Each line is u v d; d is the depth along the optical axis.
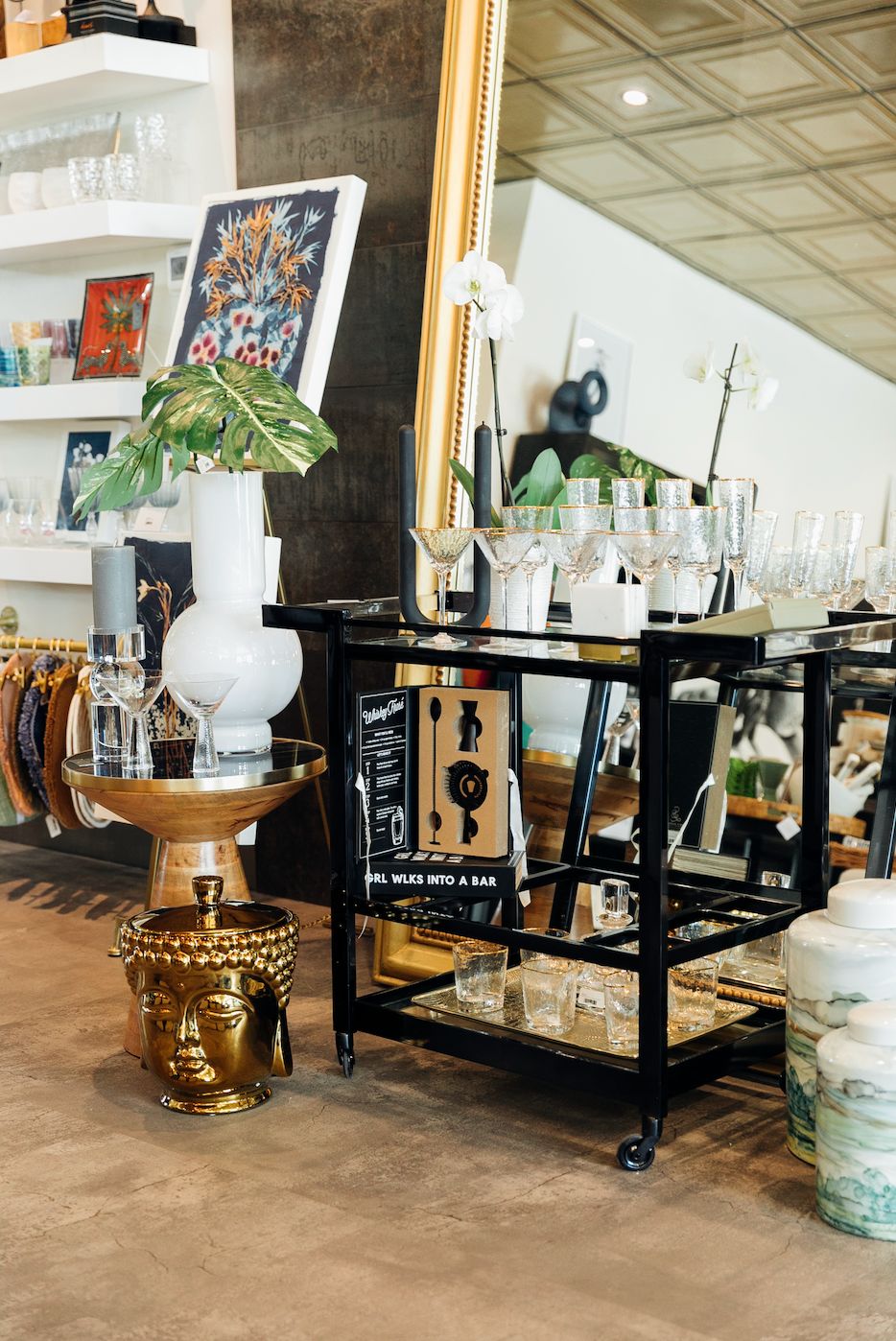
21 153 4.05
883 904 2.12
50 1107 2.44
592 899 2.81
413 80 3.27
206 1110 2.39
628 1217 2.00
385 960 3.16
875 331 2.54
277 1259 1.88
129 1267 1.87
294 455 2.61
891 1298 1.78
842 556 2.36
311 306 3.27
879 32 2.50
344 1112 2.41
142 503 3.77
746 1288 1.80
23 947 3.46
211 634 2.71
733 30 2.69
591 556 2.29
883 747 2.64
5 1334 1.71
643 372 2.85
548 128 2.98
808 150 2.61
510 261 3.06
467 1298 1.78
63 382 4.10
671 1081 2.15
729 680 2.74
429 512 3.16
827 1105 1.96
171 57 3.64
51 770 3.67
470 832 2.49
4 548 4.02
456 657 2.32
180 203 3.79
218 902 2.48
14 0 4.11
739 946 2.57
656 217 2.82
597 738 2.86
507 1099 2.47
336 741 2.49
